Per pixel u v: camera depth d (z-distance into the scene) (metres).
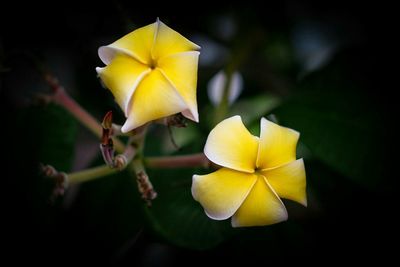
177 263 0.52
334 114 0.49
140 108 0.38
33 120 0.52
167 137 0.63
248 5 0.59
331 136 0.49
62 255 0.52
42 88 0.56
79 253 0.52
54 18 0.57
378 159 0.48
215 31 0.62
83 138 0.64
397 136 0.48
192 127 0.63
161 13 0.57
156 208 0.49
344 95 0.50
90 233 0.52
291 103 0.50
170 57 0.38
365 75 0.50
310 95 0.50
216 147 0.40
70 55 0.58
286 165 0.41
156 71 0.38
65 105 0.49
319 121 0.49
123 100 0.38
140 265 0.57
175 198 0.49
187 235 0.48
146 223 0.49
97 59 0.58
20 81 0.56
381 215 0.51
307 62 0.66
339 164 0.48
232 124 0.40
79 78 0.59
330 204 0.52
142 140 0.45
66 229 0.52
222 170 0.40
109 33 0.57
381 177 0.48
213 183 0.40
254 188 0.40
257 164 0.40
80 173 0.45
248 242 0.50
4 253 0.52
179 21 0.58
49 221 0.52
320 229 0.52
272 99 0.68
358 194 0.52
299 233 0.51
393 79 0.50
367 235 0.51
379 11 0.56
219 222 0.48
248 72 0.65
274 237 0.50
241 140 0.40
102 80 0.39
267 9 0.59
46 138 0.52
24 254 0.52
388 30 0.55
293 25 0.63
